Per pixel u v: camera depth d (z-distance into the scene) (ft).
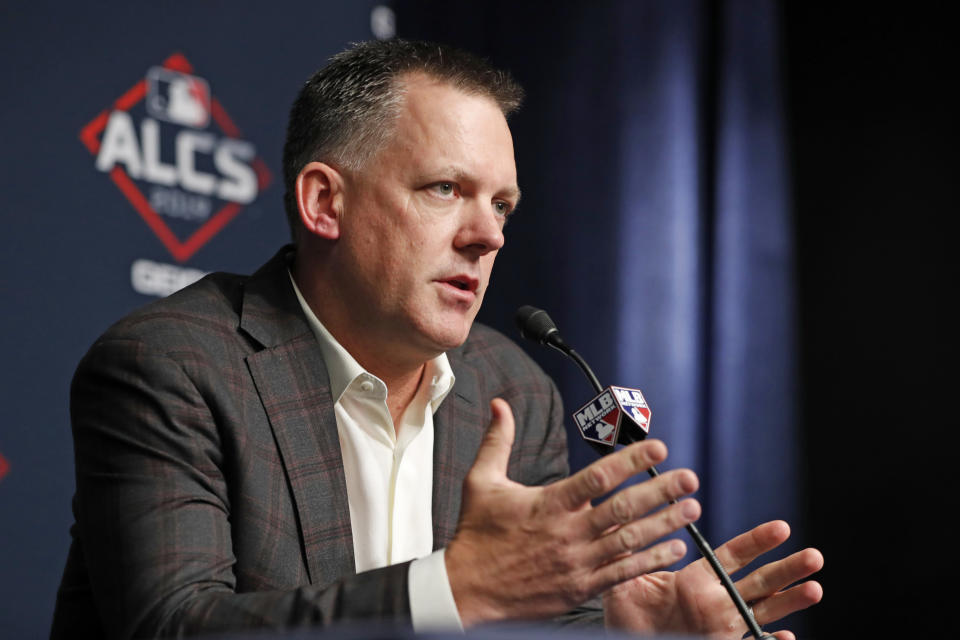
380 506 18.06
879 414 41.45
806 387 42.68
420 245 17.13
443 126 17.16
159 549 14.65
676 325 41.60
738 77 43.70
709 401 42.27
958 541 39.58
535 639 7.52
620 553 11.81
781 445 42.11
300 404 17.20
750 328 42.52
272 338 17.62
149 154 30.83
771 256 43.24
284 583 16.08
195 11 32.09
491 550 12.19
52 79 29.25
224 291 18.42
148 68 30.99
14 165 28.48
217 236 32.04
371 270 17.35
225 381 16.60
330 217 17.70
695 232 42.45
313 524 16.57
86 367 16.46
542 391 21.80
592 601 19.40
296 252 19.04
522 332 18.10
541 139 40.91
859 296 42.45
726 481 41.65
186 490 15.33
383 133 17.31
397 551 18.12
